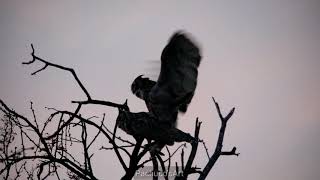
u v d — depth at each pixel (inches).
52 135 586.6
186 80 796.6
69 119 596.7
